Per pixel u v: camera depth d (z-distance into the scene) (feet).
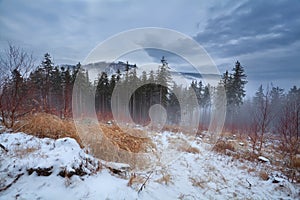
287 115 22.04
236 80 54.70
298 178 14.52
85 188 8.07
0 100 15.51
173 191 10.12
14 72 18.07
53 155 9.11
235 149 23.76
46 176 8.04
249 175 14.90
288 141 21.43
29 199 6.82
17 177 7.65
